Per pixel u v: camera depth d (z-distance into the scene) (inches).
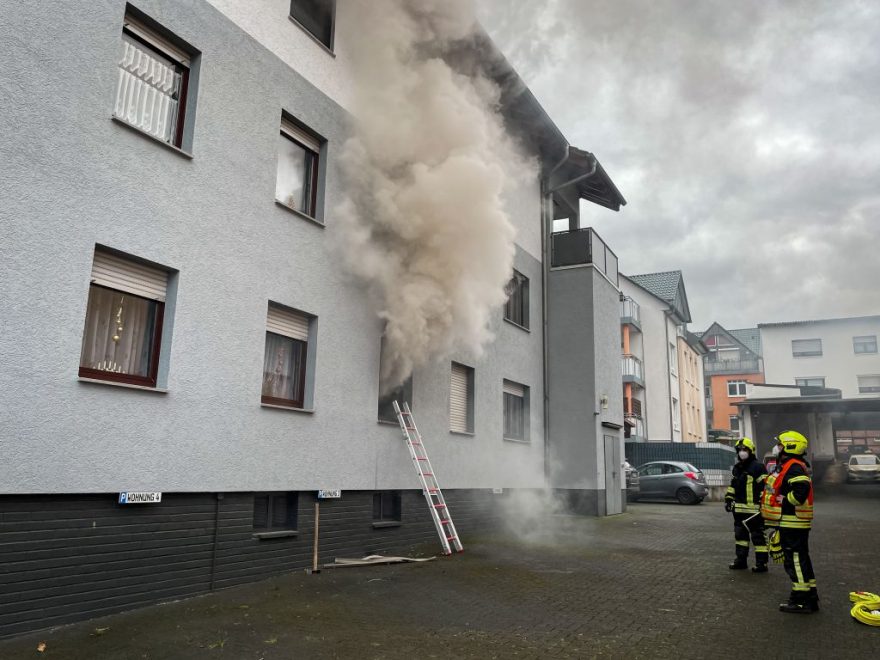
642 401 1573.6
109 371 266.4
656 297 1662.2
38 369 230.1
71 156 246.8
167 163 287.3
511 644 218.8
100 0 262.1
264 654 205.5
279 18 358.3
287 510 346.9
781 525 272.2
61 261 240.4
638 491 916.0
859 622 248.2
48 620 227.1
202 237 301.3
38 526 227.5
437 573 337.1
